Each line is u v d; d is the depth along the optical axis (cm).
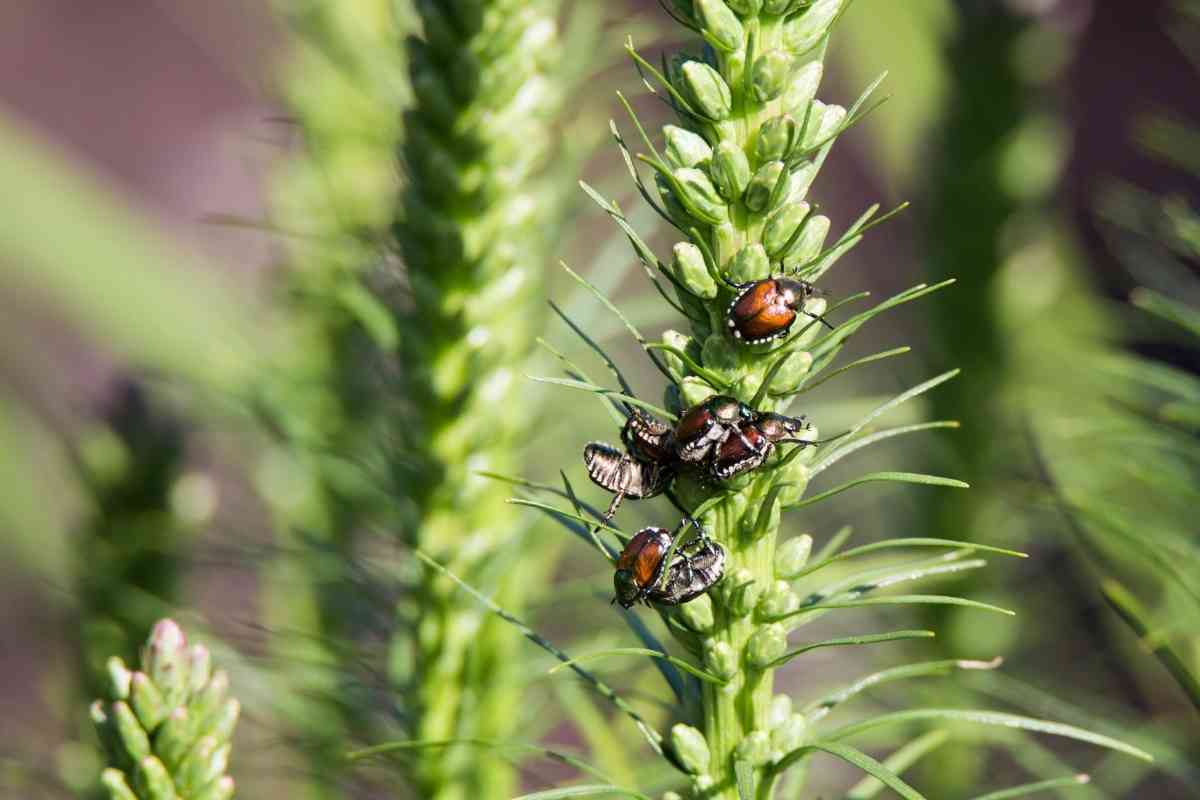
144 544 66
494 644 62
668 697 62
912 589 69
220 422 70
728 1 52
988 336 72
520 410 64
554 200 66
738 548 53
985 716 52
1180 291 65
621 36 67
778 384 52
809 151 52
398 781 63
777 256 52
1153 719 67
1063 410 71
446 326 62
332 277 67
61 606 66
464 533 62
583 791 53
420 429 62
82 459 66
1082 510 60
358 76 70
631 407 53
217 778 54
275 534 69
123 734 54
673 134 52
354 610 65
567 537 66
